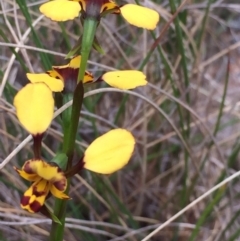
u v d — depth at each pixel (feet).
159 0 0.81
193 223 0.74
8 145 0.67
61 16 0.26
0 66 0.77
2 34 0.57
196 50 0.76
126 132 0.27
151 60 0.80
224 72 1.07
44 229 0.65
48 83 0.30
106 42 0.79
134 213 0.75
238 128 0.91
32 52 0.74
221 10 1.09
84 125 0.77
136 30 0.84
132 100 0.79
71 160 0.27
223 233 0.65
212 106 0.92
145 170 0.73
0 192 0.67
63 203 0.29
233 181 0.74
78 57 0.30
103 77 0.30
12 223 0.54
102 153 0.26
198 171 0.69
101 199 0.64
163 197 0.77
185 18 0.76
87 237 0.66
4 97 0.69
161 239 0.73
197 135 0.81
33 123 0.26
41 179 0.26
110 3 0.27
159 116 0.80
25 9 0.55
